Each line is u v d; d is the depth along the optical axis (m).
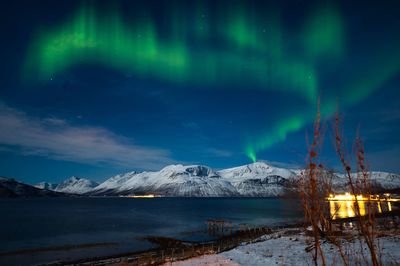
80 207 184.62
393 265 12.48
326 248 20.00
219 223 79.25
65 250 45.56
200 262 22.52
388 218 29.36
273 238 38.44
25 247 48.25
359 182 4.39
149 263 24.69
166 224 84.88
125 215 120.31
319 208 4.73
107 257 38.31
